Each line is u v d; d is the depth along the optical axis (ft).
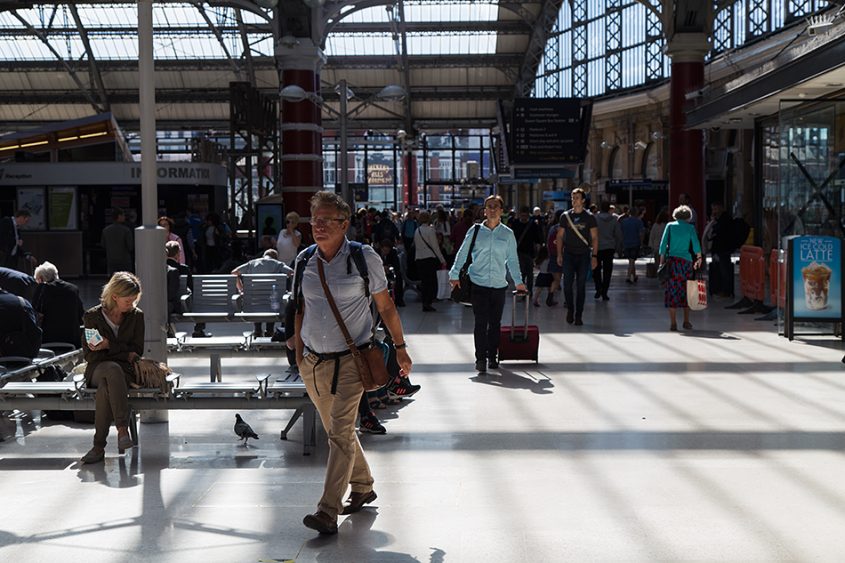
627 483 21.38
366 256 18.75
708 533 17.98
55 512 19.72
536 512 19.36
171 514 19.53
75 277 93.86
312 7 85.25
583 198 51.90
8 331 29.12
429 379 35.32
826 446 24.57
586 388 33.09
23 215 66.85
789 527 18.29
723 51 134.82
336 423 18.56
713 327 50.44
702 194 88.58
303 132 86.89
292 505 20.08
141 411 28.37
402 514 19.36
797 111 46.14
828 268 44.42
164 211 96.94
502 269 36.73
